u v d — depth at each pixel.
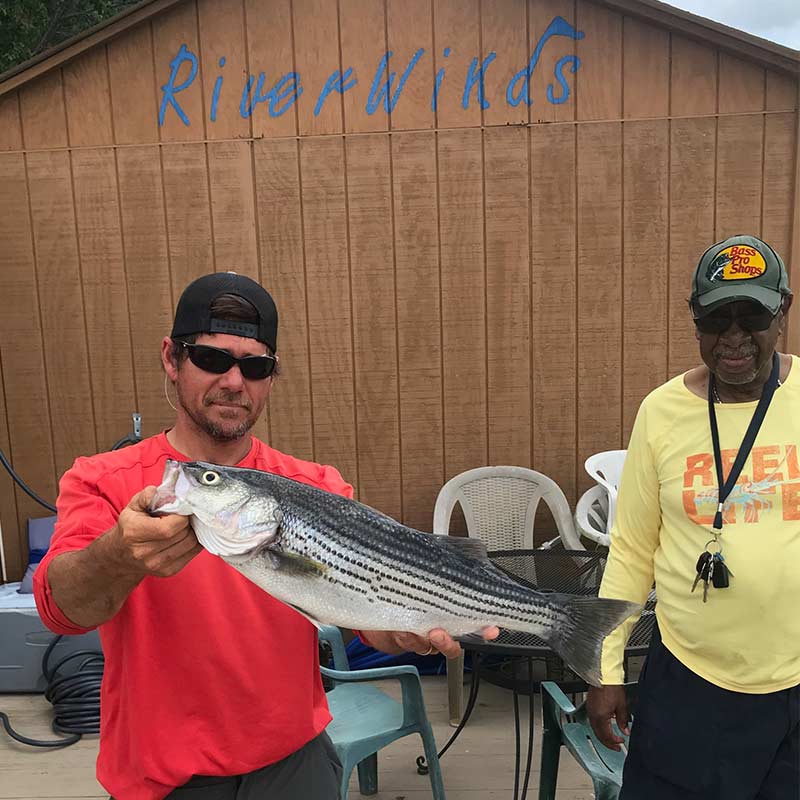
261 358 1.71
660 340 4.08
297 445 4.20
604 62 3.92
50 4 11.45
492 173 4.02
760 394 1.90
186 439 1.79
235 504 1.46
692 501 1.89
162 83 4.00
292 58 3.97
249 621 1.66
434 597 1.67
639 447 2.08
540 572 3.10
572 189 4.01
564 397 4.15
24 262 4.12
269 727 1.67
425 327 4.12
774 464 1.83
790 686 1.80
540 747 3.27
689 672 1.91
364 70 3.97
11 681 3.75
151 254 4.11
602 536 3.48
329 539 1.57
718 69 3.89
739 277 1.78
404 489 4.22
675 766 1.91
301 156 4.04
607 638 2.12
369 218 4.06
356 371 4.16
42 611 1.54
